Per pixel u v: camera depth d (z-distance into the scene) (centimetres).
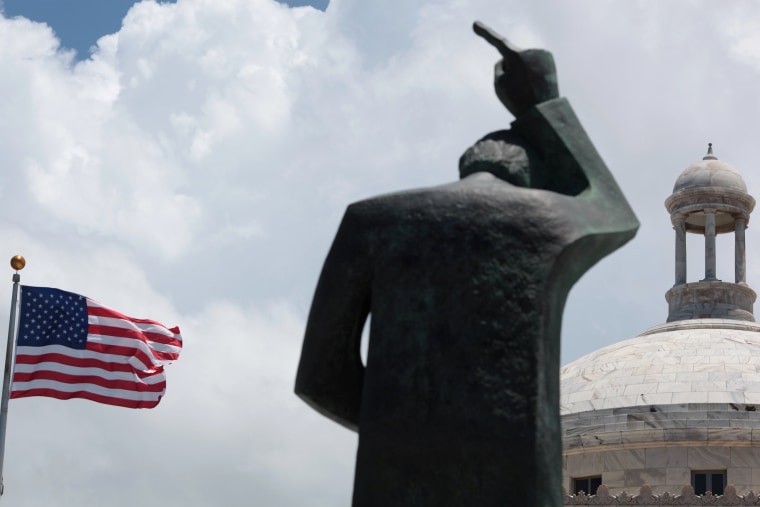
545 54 1158
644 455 7388
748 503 6738
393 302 1083
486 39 1171
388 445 1067
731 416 7388
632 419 7481
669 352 8069
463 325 1060
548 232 1065
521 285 1057
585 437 7512
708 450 7312
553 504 1045
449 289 1066
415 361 1068
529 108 1154
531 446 1037
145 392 4794
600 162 1146
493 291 1059
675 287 8819
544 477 1038
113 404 4747
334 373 1134
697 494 7269
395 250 1088
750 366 7862
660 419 7438
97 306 4794
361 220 1106
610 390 7762
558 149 1141
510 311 1055
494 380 1049
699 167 8844
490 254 1062
